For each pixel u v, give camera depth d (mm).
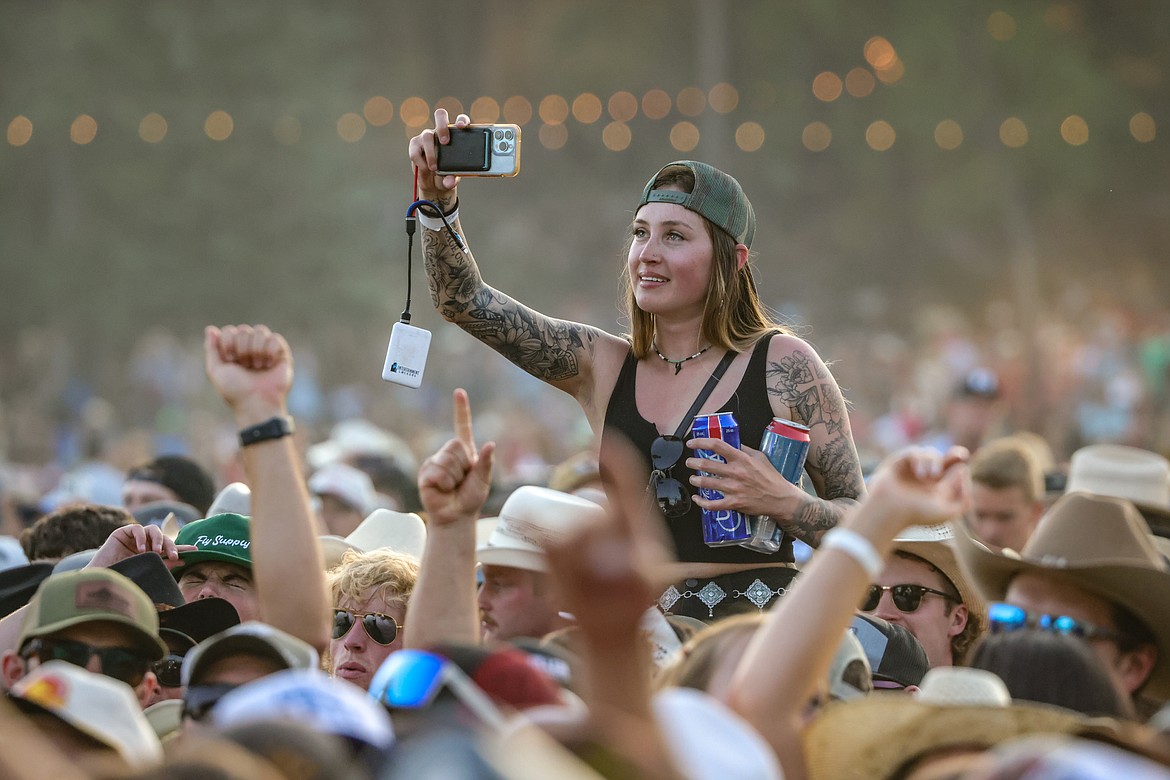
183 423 63375
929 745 7449
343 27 81438
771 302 83188
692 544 11242
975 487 17469
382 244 80312
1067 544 9984
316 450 27484
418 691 7102
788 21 85688
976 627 12039
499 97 88688
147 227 77688
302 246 78312
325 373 72625
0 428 55500
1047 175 84125
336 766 6414
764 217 85062
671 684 8047
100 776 6836
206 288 77250
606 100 87938
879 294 83250
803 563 17062
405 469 27062
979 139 83562
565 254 84750
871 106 85062
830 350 65812
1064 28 85875
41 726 7707
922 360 67438
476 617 8898
